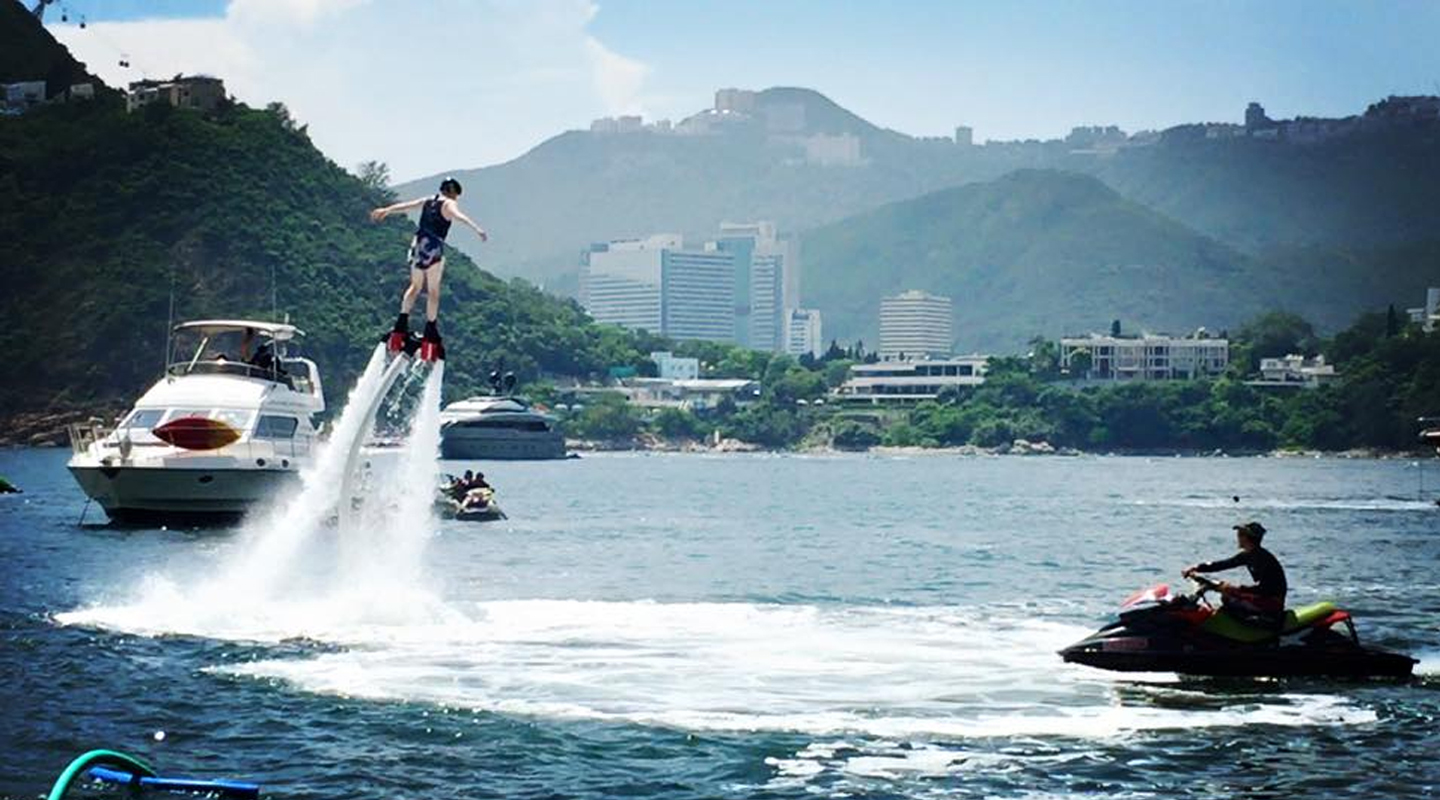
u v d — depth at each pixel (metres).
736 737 21.00
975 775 19.14
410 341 30.05
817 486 150.12
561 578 45.09
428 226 28.98
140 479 60.69
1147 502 118.25
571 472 186.75
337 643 28.58
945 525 82.25
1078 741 20.94
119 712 22.34
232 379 63.78
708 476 179.00
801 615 34.31
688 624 31.97
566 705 22.97
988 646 29.03
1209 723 22.05
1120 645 26.27
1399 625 34.62
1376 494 137.62
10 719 21.84
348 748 20.34
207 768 19.30
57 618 31.56
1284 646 25.78
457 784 18.72
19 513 74.44
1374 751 20.55
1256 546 26.27
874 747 20.52
